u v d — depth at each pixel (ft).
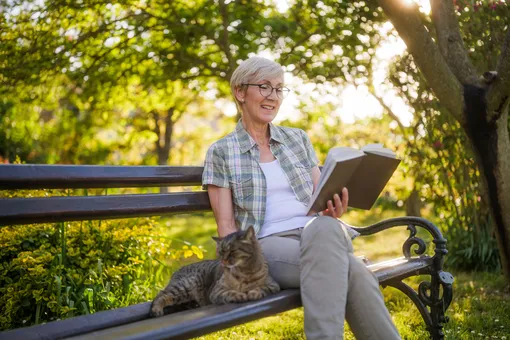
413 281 17.44
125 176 8.08
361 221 38.60
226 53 25.23
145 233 14.37
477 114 15.05
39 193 13.82
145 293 13.24
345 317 7.74
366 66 22.86
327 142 33.53
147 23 26.12
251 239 7.75
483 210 19.86
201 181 9.22
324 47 24.43
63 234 11.89
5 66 24.16
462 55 15.70
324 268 7.30
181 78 27.32
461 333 12.07
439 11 16.33
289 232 8.70
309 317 7.18
